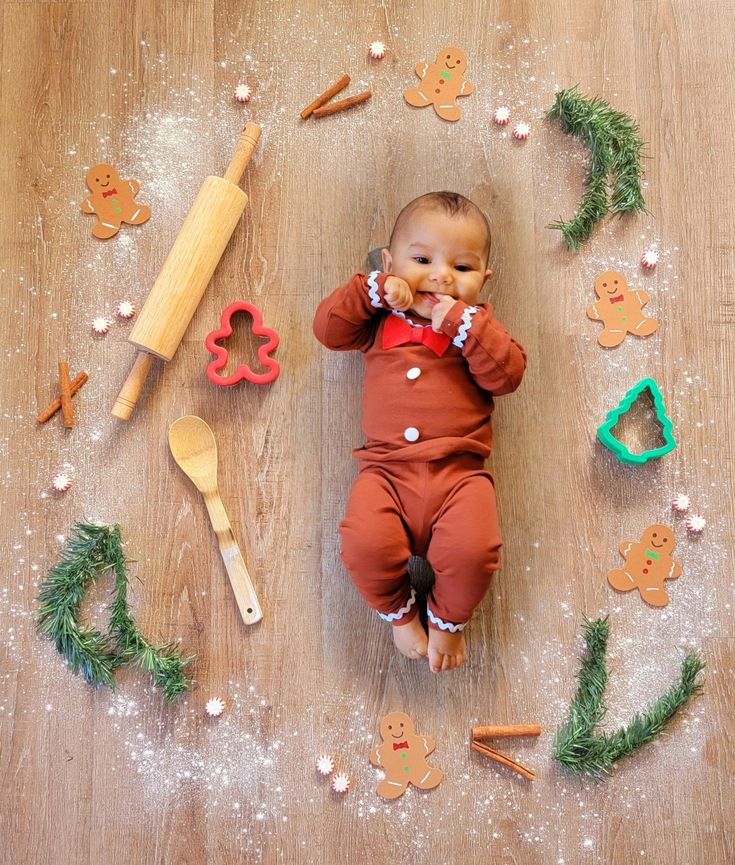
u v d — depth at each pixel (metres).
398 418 1.02
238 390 1.18
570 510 1.16
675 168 1.21
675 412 1.17
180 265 1.12
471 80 1.22
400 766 1.10
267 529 1.16
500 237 1.19
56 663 1.13
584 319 1.19
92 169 1.21
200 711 1.12
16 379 1.18
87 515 1.16
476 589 0.99
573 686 1.12
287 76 1.22
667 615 1.14
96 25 1.23
